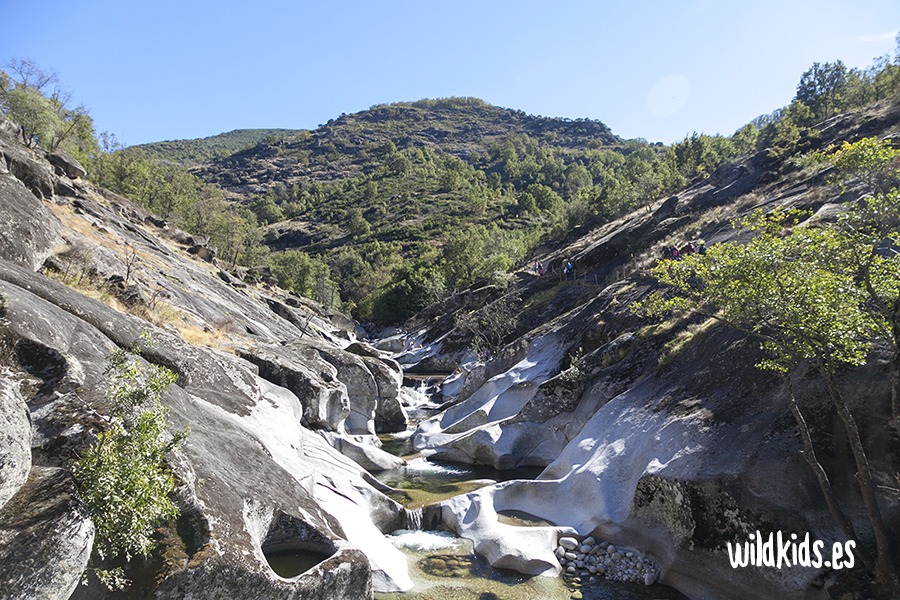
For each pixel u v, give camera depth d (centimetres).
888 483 1085
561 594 1238
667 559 1298
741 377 1524
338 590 918
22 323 886
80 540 600
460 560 1402
